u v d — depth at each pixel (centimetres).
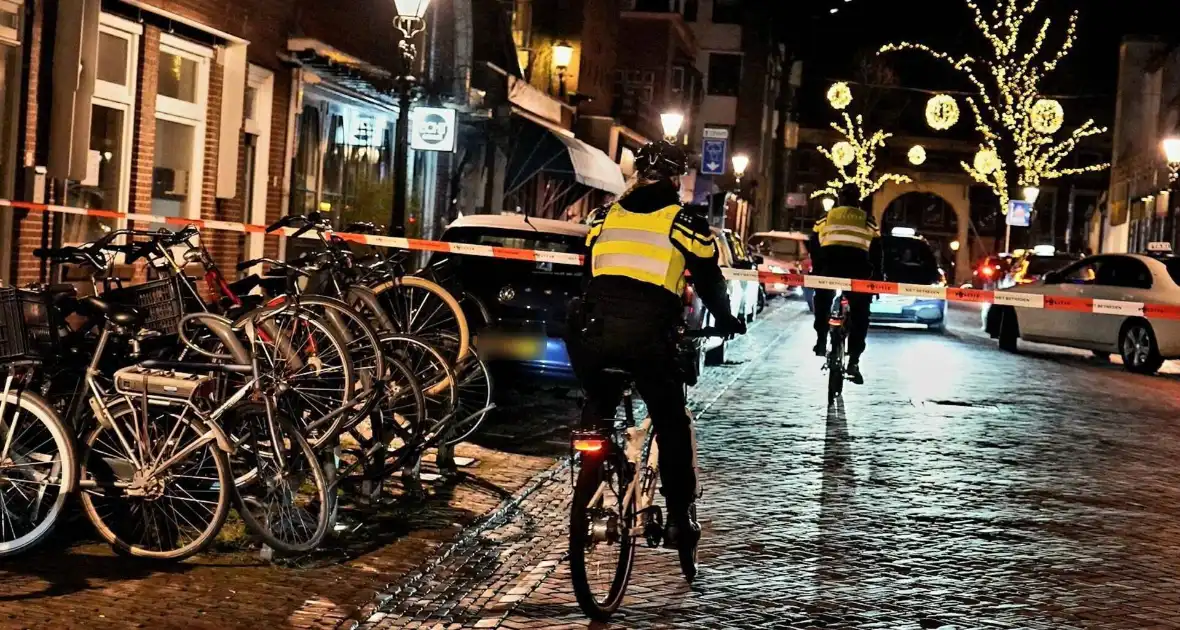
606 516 571
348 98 1975
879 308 2600
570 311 587
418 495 846
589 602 572
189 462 669
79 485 648
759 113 6619
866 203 8131
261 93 1653
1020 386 1683
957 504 894
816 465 1027
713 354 1809
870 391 1555
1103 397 1598
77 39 1195
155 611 579
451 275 1016
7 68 1158
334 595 619
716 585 671
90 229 1310
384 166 2208
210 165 1527
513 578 671
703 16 6594
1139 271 2012
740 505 866
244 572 648
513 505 844
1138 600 668
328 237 899
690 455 610
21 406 638
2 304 633
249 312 767
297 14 1727
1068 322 2122
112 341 682
